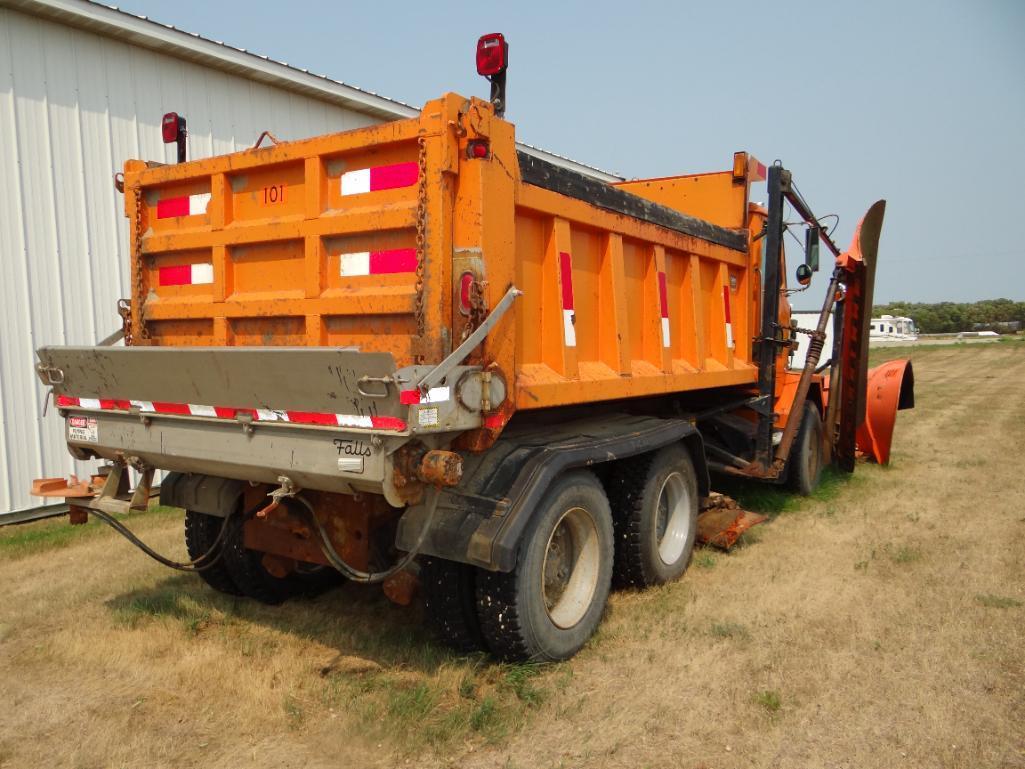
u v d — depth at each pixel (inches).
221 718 129.1
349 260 139.7
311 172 141.5
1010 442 428.8
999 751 116.0
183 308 163.0
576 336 160.4
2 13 278.4
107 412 148.6
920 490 299.1
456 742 120.2
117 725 127.2
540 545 140.6
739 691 134.9
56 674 146.9
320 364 112.8
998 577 192.7
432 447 120.5
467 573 142.6
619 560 182.5
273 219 149.0
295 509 152.6
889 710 128.0
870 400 349.7
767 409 250.2
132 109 317.4
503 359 133.1
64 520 287.7
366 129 133.5
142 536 252.7
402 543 133.4
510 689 135.6
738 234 238.1
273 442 125.0
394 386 108.0
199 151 339.9
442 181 125.2
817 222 285.0
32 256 290.2
